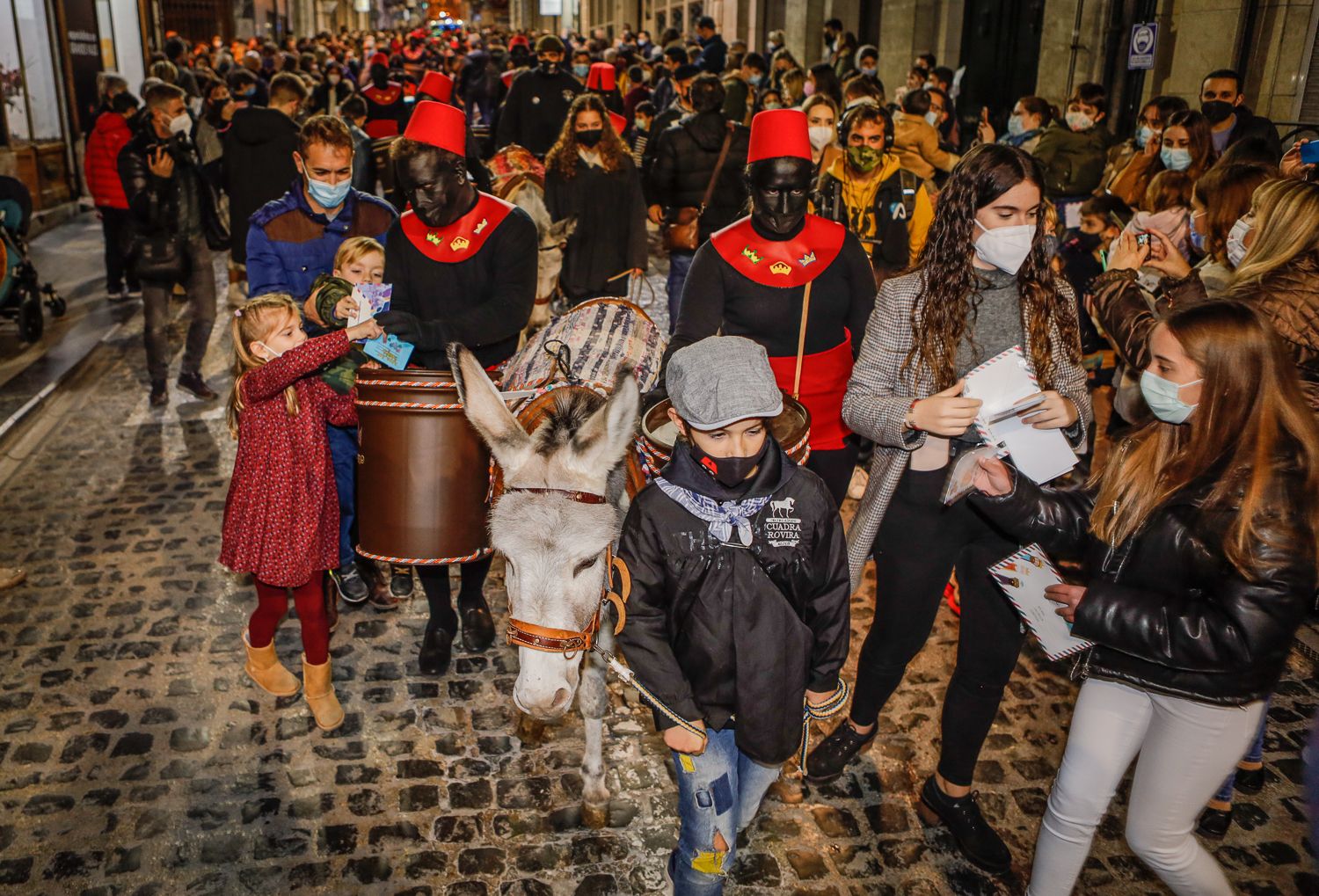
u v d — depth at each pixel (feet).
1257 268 10.50
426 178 12.84
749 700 8.09
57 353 27.61
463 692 13.98
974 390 8.99
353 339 11.50
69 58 49.52
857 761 12.62
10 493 19.69
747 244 11.98
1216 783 8.14
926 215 18.89
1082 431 10.01
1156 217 15.87
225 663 14.48
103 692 13.70
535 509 8.28
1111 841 11.28
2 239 26.89
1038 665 14.66
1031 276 9.78
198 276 24.08
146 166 22.65
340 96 57.31
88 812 11.51
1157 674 7.89
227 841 11.14
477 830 11.40
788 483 8.05
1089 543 8.52
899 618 10.73
